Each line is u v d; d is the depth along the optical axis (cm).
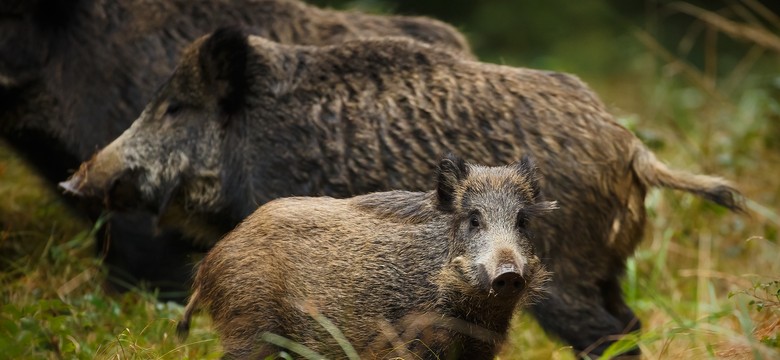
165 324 2334
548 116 2283
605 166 2256
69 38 2750
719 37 6388
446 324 1903
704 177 2308
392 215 2005
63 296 2597
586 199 2244
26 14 2753
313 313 1941
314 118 2352
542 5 6625
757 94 3816
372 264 1966
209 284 1991
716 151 3422
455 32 2975
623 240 2300
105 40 2739
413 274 1944
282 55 2408
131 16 2761
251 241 1975
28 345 2092
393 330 1931
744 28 3509
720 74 5859
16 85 2766
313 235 2002
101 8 2759
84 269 2781
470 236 1873
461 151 2283
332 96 2369
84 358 2078
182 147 2412
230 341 1934
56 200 2933
